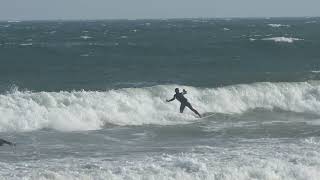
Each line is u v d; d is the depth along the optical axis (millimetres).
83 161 64375
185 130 89812
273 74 146250
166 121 98750
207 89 115938
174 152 70875
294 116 106688
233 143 77062
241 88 117562
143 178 54438
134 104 104312
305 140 74625
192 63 191125
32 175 54875
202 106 110250
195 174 56125
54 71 168875
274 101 116250
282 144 73625
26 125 90312
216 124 95562
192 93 113312
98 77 153250
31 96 99688
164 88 112688
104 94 106375
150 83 138875
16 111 93562
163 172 56594
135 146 76188
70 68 177500
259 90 118125
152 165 59000
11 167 60438
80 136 83625
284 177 56469
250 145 74250
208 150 69250
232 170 57219
